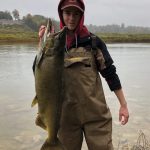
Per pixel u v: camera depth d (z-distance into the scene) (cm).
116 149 276
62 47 152
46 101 156
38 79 153
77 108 177
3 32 3409
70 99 176
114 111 404
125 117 190
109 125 184
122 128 335
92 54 177
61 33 151
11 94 506
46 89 154
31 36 2794
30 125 347
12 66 880
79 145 188
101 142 180
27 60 1037
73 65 174
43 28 156
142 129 332
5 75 712
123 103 190
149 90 557
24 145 291
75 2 171
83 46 177
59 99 159
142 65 980
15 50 1519
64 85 164
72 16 173
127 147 277
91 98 176
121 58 1225
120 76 733
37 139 307
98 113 179
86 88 175
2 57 1145
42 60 151
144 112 404
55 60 152
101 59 178
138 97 499
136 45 2358
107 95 501
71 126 182
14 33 3303
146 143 269
